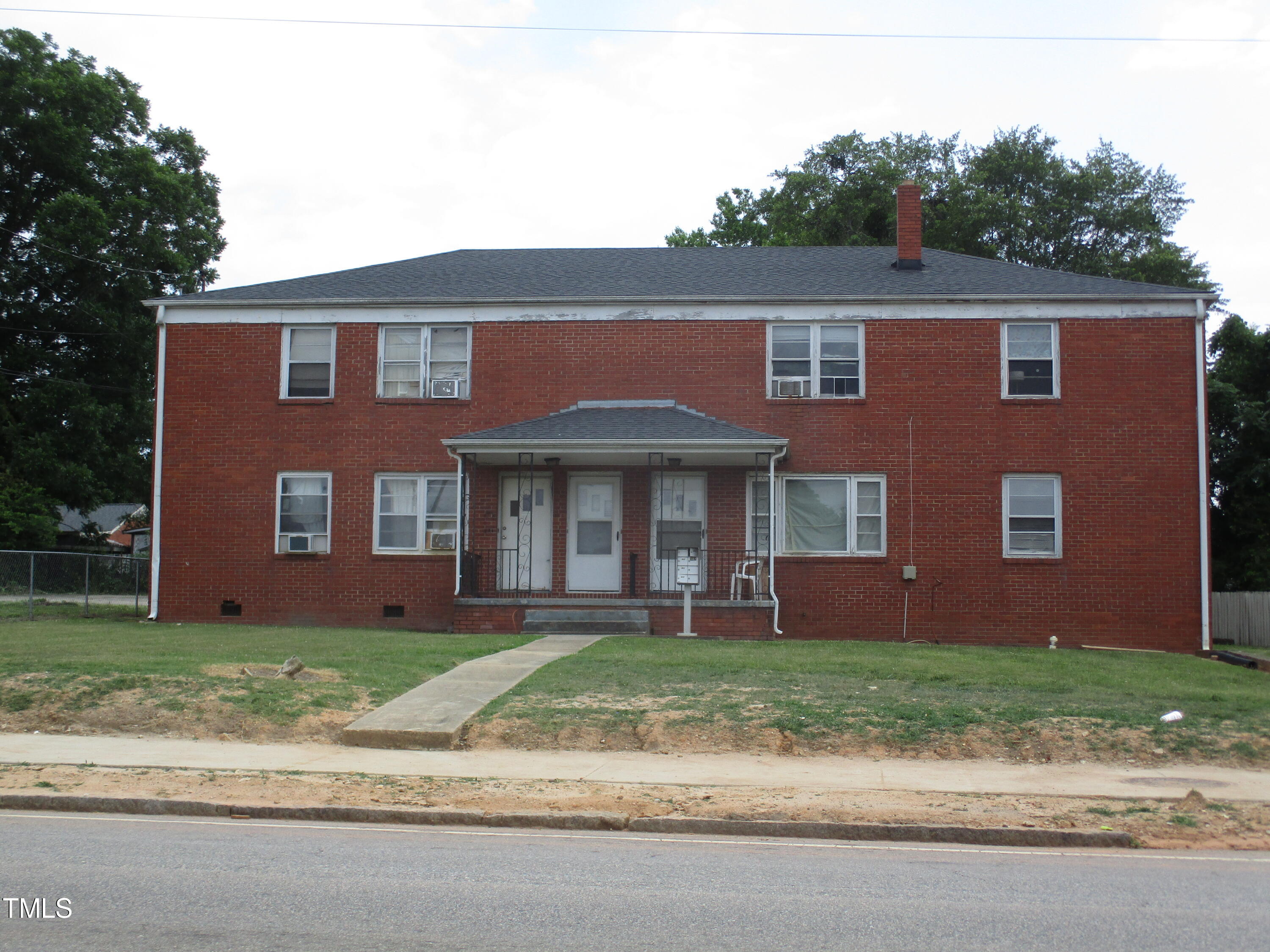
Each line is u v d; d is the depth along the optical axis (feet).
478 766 36.96
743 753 39.45
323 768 36.14
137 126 138.62
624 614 70.28
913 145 168.86
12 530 125.08
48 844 27.04
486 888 23.61
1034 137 166.81
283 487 77.77
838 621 74.02
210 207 144.25
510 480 76.43
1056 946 20.25
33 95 126.21
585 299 76.79
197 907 21.91
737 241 165.68
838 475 74.95
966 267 83.05
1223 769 37.63
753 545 74.69
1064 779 35.73
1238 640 98.73
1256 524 111.65
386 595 76.33
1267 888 24.45
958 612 73.61
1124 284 76.95
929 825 29.43
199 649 55.83
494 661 53.47
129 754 37.68
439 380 77.66
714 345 76.33
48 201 128.98
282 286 80.94
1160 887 24.41
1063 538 73.41
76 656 51.60
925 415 74.74
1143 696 46.52
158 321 78.79
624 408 76.07
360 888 23.48
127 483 139.95
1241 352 119.24
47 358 131.64
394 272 84.74
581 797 32.45
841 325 75.97
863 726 41.06
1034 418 74.13
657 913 22.02
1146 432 73.56
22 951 19.25
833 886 24.30
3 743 39.09
